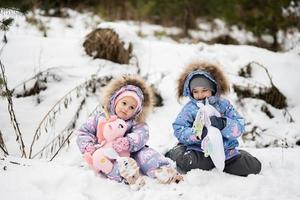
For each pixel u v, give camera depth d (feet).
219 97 13.09
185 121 12.87
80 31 27.61
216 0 32.12
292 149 15.21
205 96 12.82
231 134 12.51
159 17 35.01
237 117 13.03
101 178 11.34
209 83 12.76
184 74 13.29
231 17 29.71
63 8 33.63
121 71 18.74
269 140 16.62
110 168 11.42
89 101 17.17
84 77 18.16
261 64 20.39
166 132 16.26
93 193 10.66
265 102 18.51
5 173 11.12
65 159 13.88
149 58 19.92
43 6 31.83
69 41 20.98
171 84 18.56
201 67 13.03
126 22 34.24
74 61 19.12
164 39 31.63
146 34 31.99
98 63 19.20
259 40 28.40
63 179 11.01
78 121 16.10
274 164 13.60
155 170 11.62
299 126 17.54
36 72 18.03
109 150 11.53
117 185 11.02
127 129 12.32
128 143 11.87
